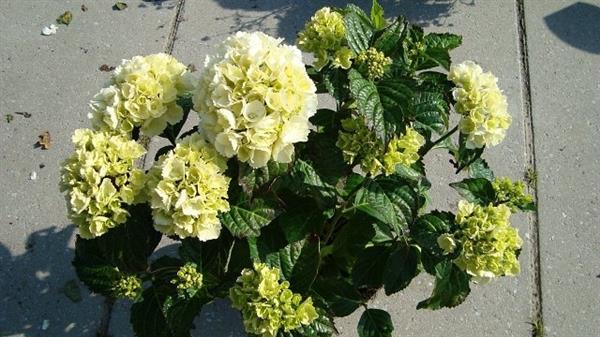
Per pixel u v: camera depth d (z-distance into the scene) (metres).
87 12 1.71
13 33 1.67
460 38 1.01
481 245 0.86
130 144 0.84
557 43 1.66
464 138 0.94
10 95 1.55
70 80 1.58
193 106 0.87
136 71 0.85
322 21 0.92
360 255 1.07
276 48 0.81
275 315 0.83
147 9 1.72
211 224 0.81
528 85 1.59
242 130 0.78
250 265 1.00
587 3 1.74
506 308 1.29
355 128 0.90
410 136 0.91
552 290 1.31
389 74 0.88
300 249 0.95
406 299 1.30
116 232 0.89
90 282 0.98
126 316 1.26
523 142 1.50
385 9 1.72
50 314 1.26
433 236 0.92
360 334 1.07
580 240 1.37
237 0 1.74
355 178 1.04
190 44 1.65
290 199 0.97
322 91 1.00
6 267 1.31
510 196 0.98
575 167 1.47
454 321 1.27
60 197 1.41
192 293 0.91
